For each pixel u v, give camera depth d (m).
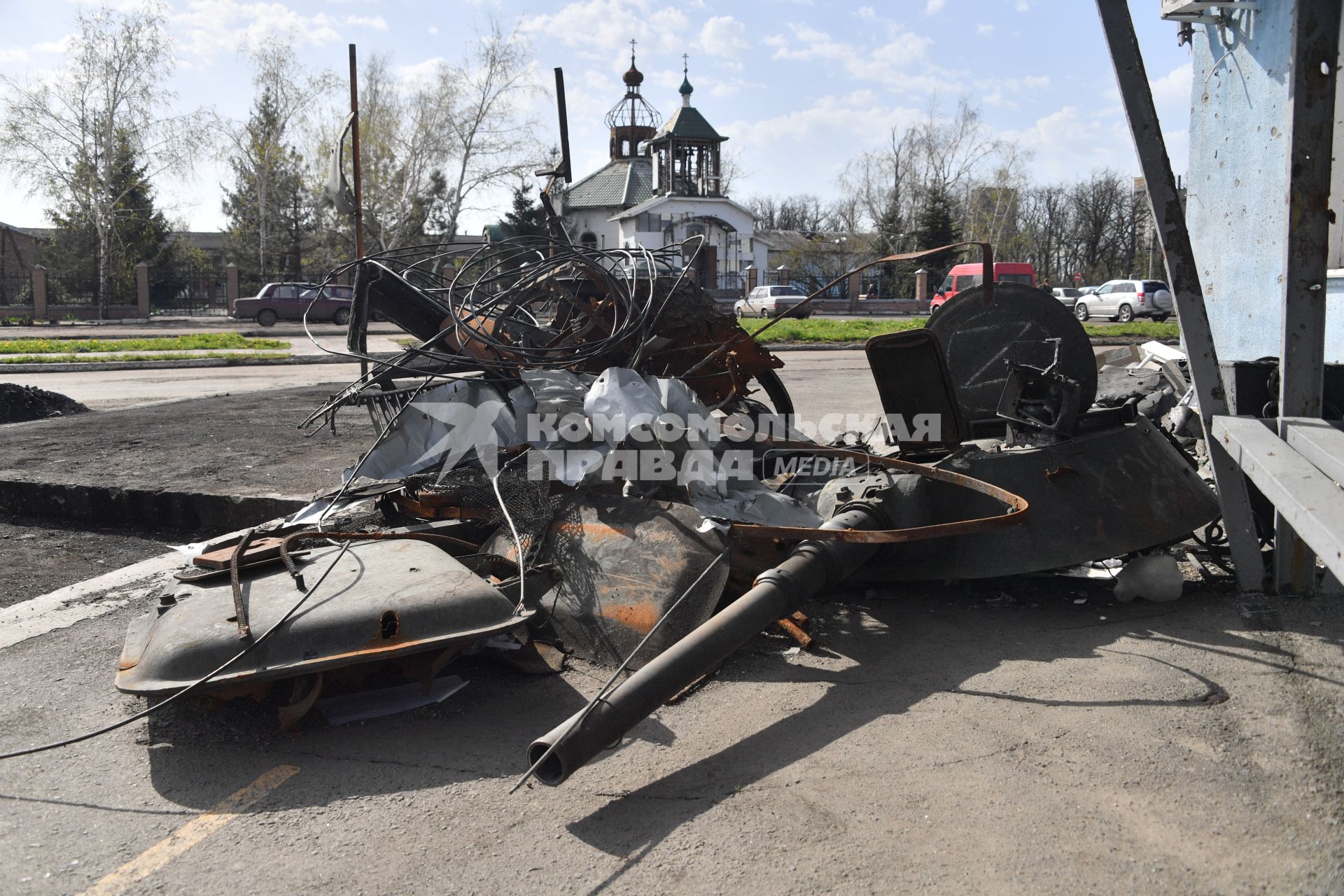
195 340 26.44
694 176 60.53
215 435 8.81
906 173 63.75
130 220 49.59
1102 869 2.37
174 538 6.20
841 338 23.84
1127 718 3.15
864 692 3.48
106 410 11.76
